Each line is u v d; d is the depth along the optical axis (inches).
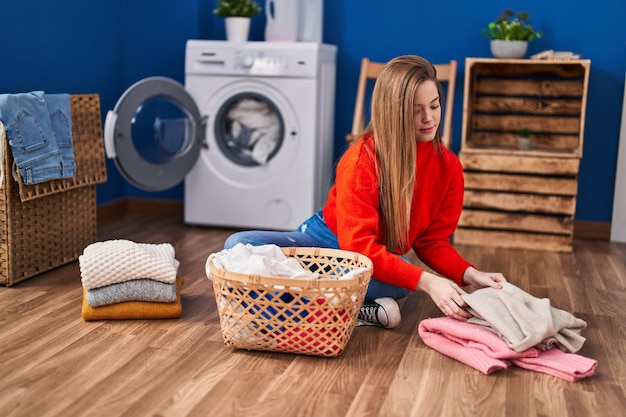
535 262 127.7
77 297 98.7
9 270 102.0
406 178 84.2
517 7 146.9
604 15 143.6
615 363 80.9
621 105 144.9
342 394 71.1
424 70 83.3
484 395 71.7
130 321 89.6
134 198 161.5
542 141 150.1
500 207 138.6
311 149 141.9
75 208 116.2
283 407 68.0
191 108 138.2
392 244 87.7
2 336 83.7
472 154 138.5
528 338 76.6
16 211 102.3
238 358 79.0
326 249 87.7
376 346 83.8
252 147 145.3
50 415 65.4
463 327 81.0
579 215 149.0
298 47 139.6
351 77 155.6
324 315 76.4
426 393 71.8
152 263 90.5
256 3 148.7
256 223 145.9
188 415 66.0
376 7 152.6
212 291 103.0
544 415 68.1
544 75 147.7
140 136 129.4
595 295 108.0
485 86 151.1
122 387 71.3
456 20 149.9
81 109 114.7
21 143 99.8
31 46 126.4
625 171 144.8
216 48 142.5
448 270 91.3
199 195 147.0
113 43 152.6
